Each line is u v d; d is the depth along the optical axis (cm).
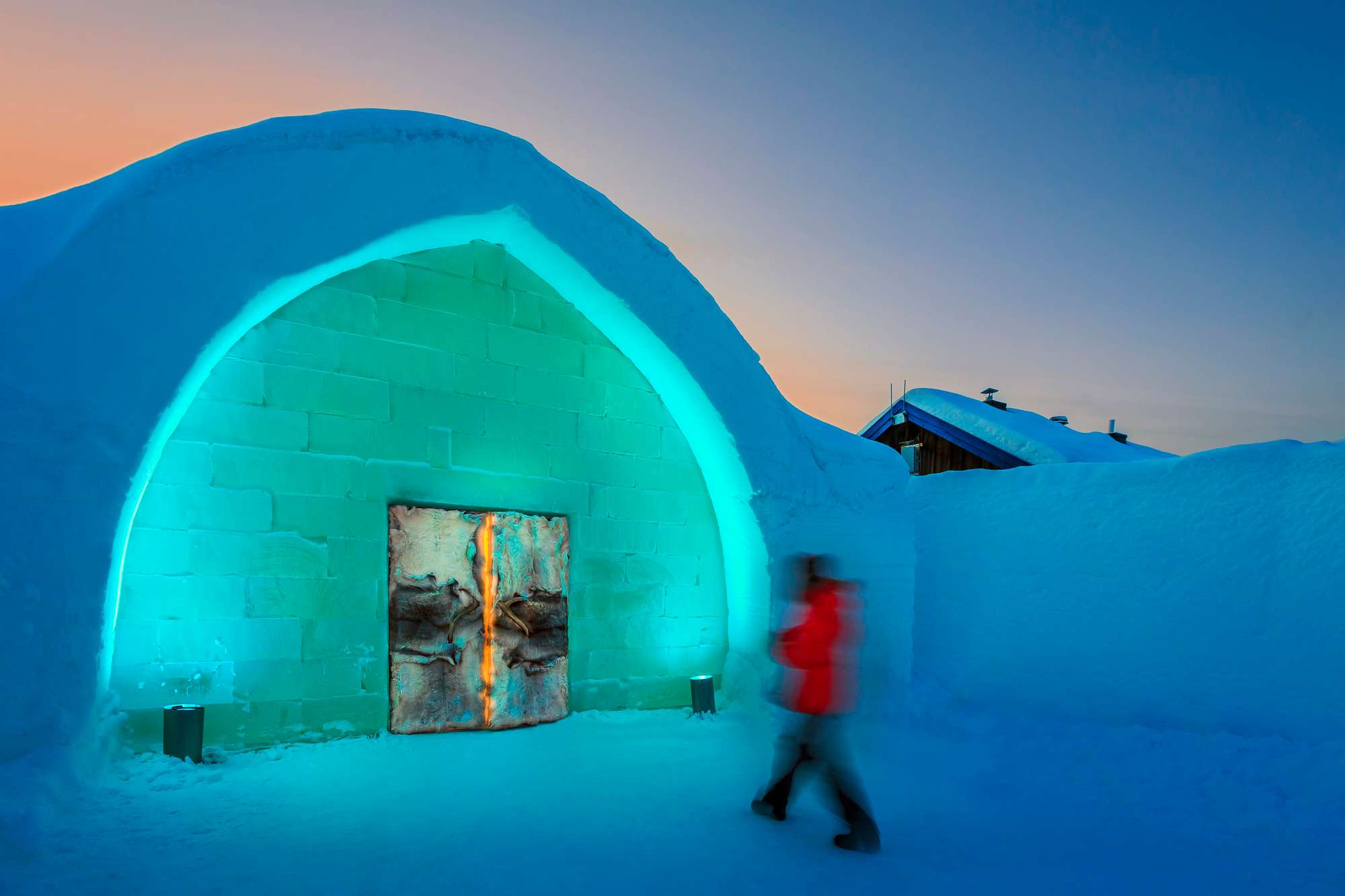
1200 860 452
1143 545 883
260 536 620
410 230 674
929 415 1752
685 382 865
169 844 405
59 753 460
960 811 532
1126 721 776
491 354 771
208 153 574
